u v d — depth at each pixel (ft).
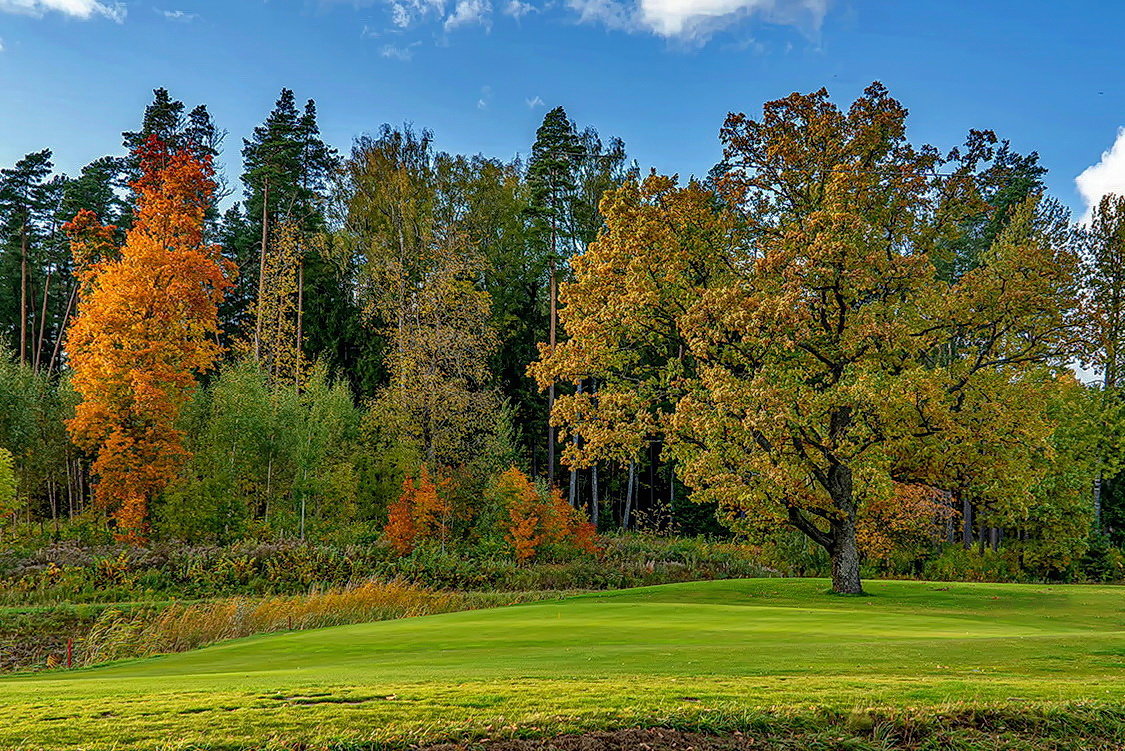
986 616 62.59
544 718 22.79
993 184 86.84
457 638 46.91
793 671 32.12
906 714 24.20
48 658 56.90
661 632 48.14
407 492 115.55
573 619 56.90
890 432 73.36
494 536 120.47
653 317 85.10
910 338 71.31
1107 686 28.48
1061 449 117.39
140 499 110.22
